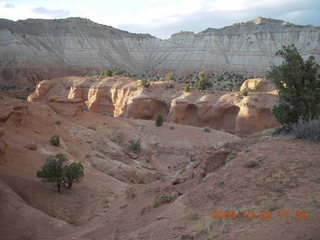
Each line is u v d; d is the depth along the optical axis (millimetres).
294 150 12516
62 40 191625
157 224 10383
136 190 22266
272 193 9570
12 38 168750
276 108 17266
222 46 194250
